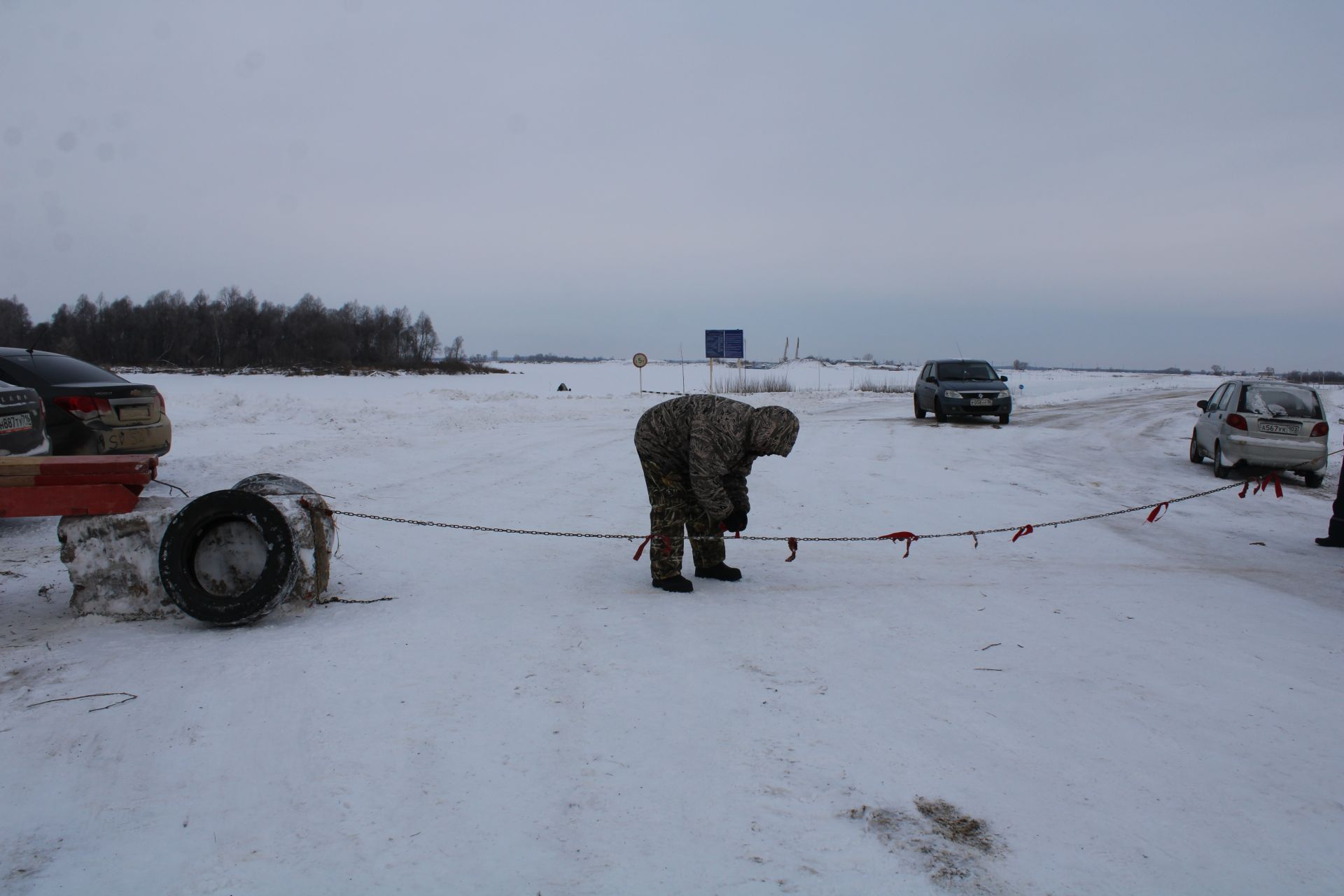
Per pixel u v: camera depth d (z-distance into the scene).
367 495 8.94
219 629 4.71
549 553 6.85
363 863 2.58
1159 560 7.26
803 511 9.00
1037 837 2.77
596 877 2.52
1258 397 12.76
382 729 3.49
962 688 4.04
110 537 4.81
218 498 4.61
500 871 2.55
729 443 5.33
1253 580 6.61
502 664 4.24
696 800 2.96
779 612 5.24
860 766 3.23
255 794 2.98
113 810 2.87
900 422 22.00
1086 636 4.90
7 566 6.12
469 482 10.09
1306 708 3.92
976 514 9.10
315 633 4.66
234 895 2.42
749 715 3.68
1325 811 2.99
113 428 8.77
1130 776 3.21
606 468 11.86
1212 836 2.81
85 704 3.67
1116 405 33.16
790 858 2.63
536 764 3.22
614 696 3.87
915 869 2.58
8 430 7.16
